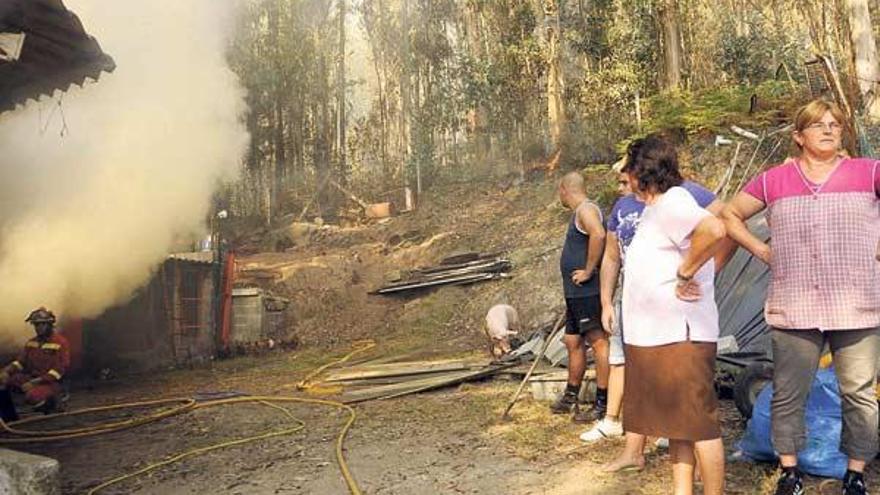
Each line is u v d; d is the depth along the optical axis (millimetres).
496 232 15820
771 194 3482
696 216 2990
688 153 13219
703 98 14055
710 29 19109
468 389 7023
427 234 17219
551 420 5434
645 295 3111
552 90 19375
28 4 5066
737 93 13836
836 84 8617
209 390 8258
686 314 3047
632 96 17547
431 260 15242
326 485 4316
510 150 20312
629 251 3244
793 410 3455
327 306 13484
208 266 11469
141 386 8984
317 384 8055
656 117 14773
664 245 3107
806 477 3768
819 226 3346
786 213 3422
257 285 13703
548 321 10789
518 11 19891
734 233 3494
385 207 21312
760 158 11789
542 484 4062
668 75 17109
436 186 20828
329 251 16969
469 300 12570
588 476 4121
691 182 3553
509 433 5176
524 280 12195
